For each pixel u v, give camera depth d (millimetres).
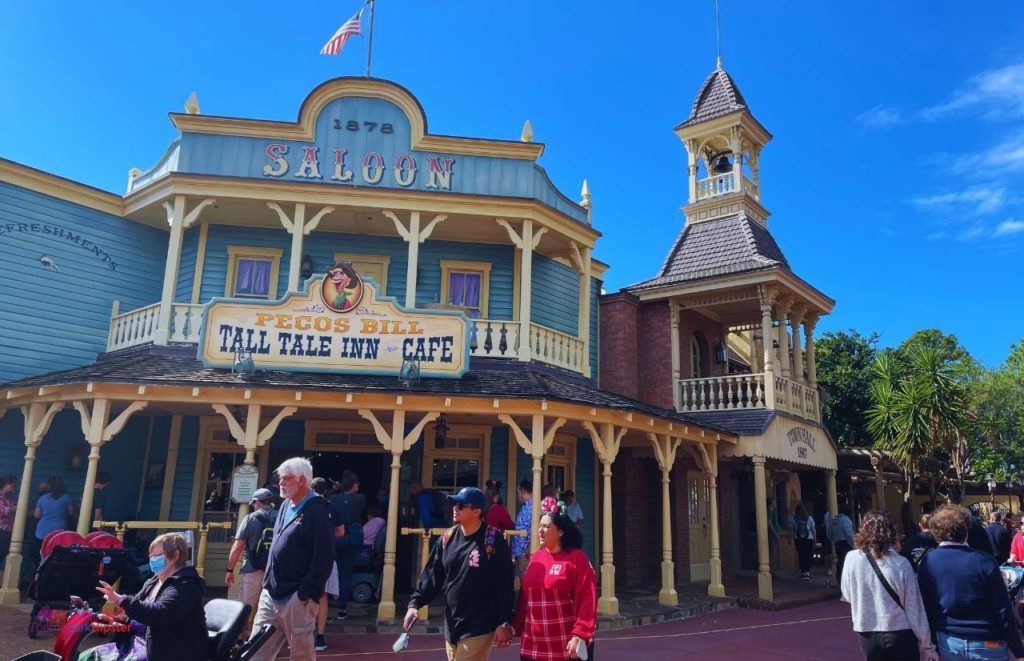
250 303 11648
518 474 14078
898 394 21188
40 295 13359
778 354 18953
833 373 30438
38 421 11125
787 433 16312
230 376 10898
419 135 14148
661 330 17750
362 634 9438
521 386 11555
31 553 11984
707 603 13125
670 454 13227
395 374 11711
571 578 4629
